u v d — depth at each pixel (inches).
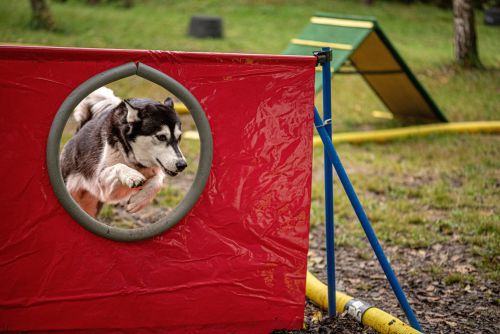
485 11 901.2
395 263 198.8
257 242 137.3
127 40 619.2
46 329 128.7
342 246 213.3
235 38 684.7
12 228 123.3
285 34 728.3
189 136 340.8
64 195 122.7
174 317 134.8
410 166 314.3
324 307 163.2
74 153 168.2
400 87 391.9
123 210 239.8
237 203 134.8
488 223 229.0
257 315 139.4
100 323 131.2
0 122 119.5
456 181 292.2
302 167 137.2
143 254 130.8
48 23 637.3
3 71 117.9
